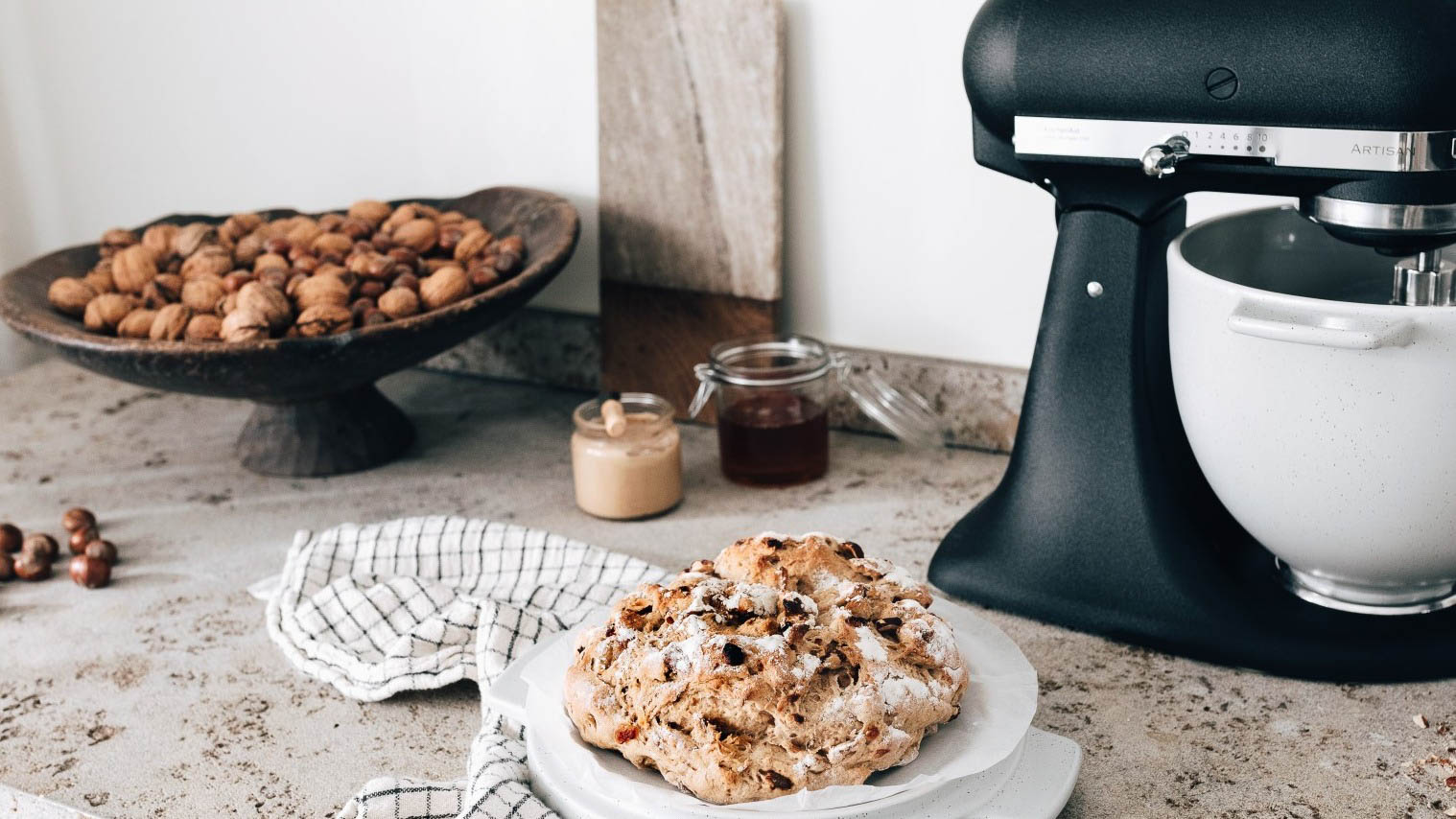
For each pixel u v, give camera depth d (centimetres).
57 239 161
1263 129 72
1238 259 89
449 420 130
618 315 127
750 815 60
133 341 98
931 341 119
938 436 114
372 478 117
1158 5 74
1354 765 71
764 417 109
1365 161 70
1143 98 75
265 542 105
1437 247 75
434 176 137
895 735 62
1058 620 86
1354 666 78
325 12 136
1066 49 77
